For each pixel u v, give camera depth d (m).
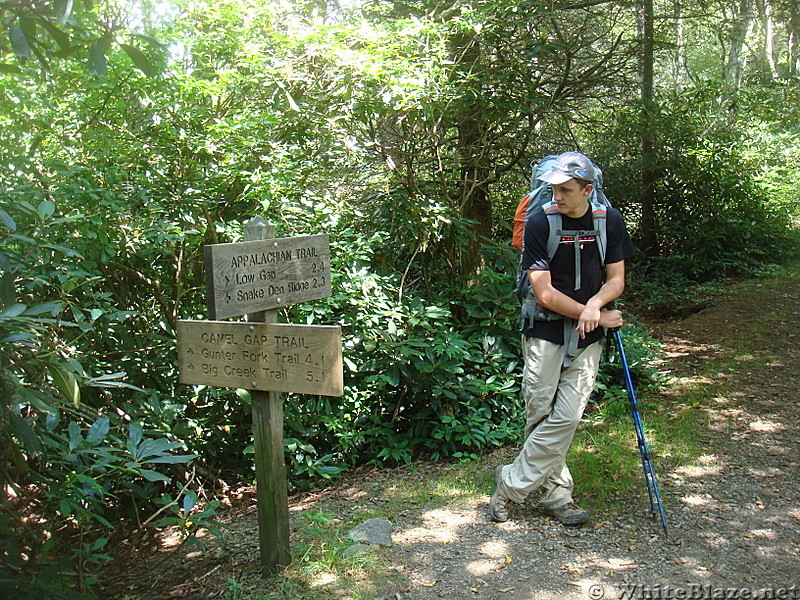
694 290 10.27
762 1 13.79
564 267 3.62
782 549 3.43
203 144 4.80
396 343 5.14
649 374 6.11
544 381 3.66
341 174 6.25
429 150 6.68
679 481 4.23
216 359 3.26
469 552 3.51
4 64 2.39
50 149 4.27
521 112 6.94
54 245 3.08
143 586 3.42
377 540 3.59
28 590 2.62
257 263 3.15
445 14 6.52
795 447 4.68
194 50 5.26
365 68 5.43
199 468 4.76
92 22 3.68
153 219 4.50
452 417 5.10
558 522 3.82
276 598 3.08
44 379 2.92
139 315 4.83
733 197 11.38
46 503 3.09
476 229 7.52
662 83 15.66
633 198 11.31
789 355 6.82
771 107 14.48
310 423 5.08
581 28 8.08
